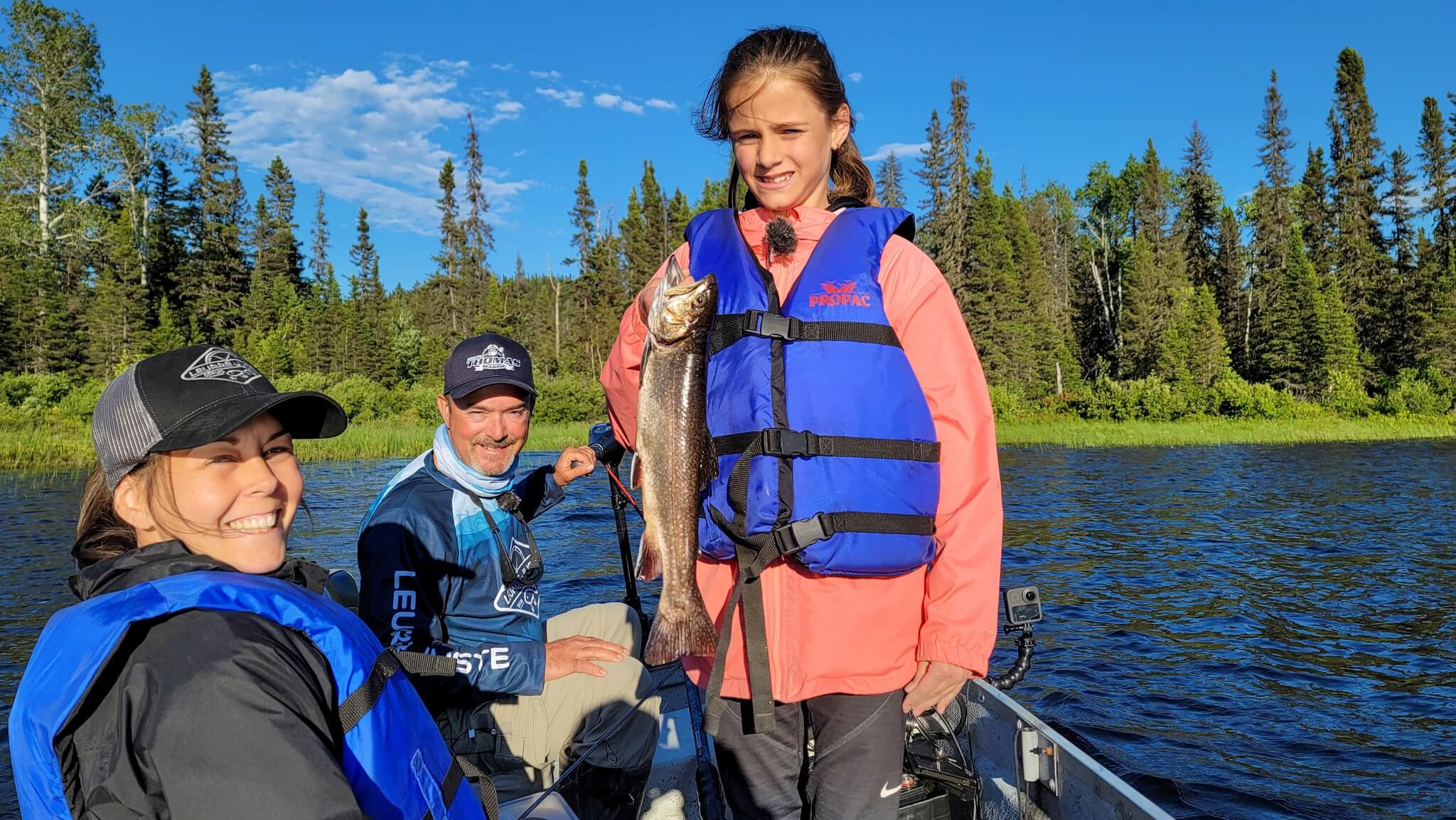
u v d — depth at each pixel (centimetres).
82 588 164
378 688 164
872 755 209
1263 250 7025
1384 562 1277
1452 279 5359
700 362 214
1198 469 2720
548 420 4769
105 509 178
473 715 382
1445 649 868
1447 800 561
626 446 270
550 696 399
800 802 222
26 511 1759
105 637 137
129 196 5703
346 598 388
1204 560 1291
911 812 319
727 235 228
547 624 438
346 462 2966
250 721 135
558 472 417
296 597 160
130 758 134
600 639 389
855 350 206
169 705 134
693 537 215
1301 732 668
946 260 6078
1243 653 855
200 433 163
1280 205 7169
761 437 202
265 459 180
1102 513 1773
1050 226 8744
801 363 205
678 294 210
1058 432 4472
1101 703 725
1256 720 691
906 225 228
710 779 282
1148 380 5222
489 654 363
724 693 209
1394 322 5712
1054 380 6406
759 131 220
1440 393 4953
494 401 379
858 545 197
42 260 5166
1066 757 273
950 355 213
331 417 187
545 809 300
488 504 386
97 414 174
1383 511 1784
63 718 134
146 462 168
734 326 213
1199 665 820
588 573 1135
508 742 393
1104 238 7800
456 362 383
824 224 224
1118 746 640
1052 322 6762
